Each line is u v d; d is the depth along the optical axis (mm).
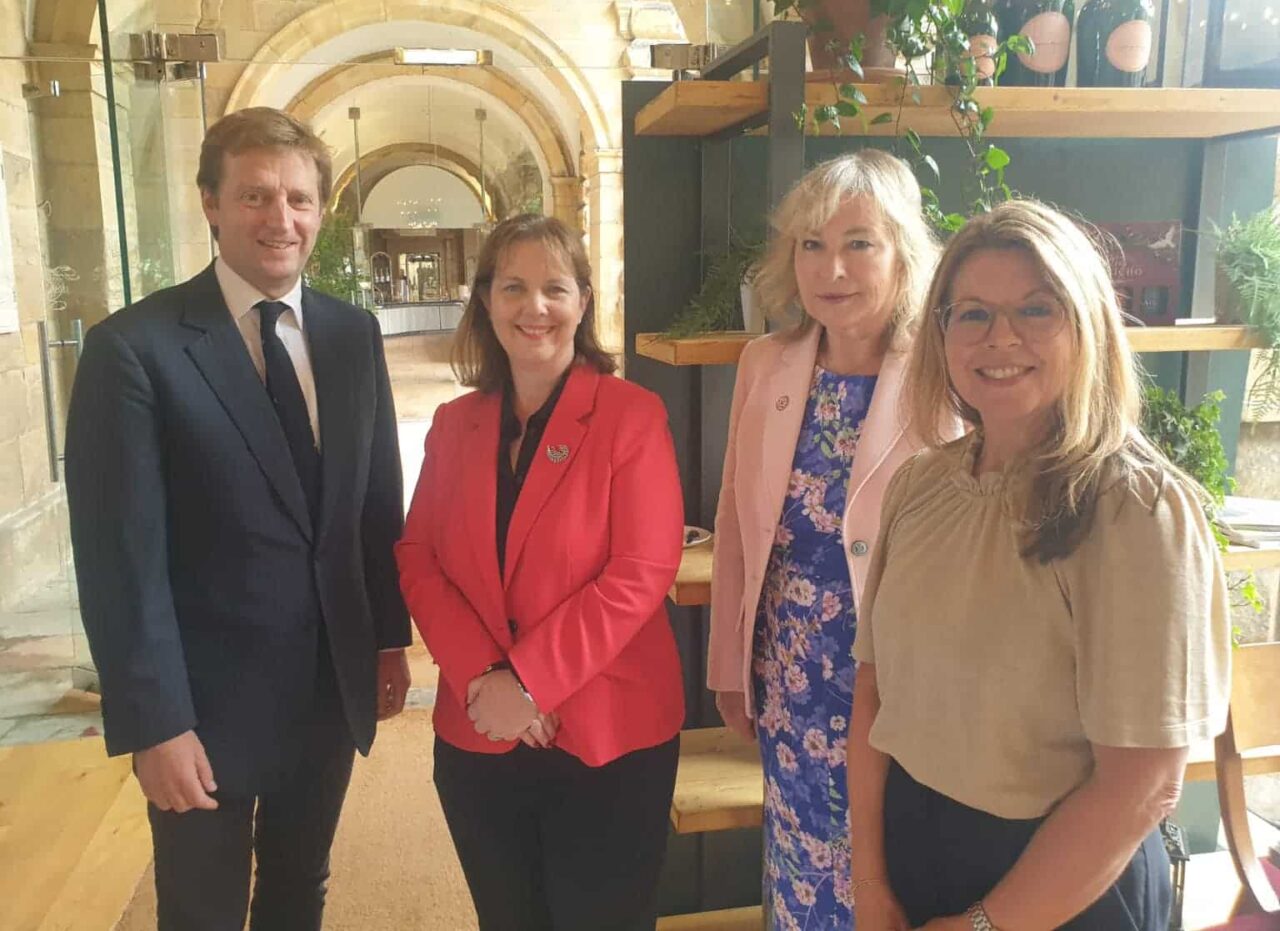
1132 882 1041
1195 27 2174
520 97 7410
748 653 1623
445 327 13641
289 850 1762
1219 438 2080
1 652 3570
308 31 4348
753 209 2229
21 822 2752
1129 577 936
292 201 1547
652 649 1589
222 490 1508
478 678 1489
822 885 1557
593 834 1553
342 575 1647
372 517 1794
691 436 2336
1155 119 1982
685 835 2230
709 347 1795
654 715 1562
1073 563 979
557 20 5820
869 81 1819
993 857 1039
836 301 1459
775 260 1607
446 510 1619
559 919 1584
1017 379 1003
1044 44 1950
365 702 1691
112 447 1435
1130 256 2016
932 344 1146
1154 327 1958
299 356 1656
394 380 8734
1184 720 915
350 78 6094
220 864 1598
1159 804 946
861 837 1221
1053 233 1010
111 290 3793
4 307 3730
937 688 1078
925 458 1211
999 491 1064
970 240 1061
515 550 1524
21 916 2338
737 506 1639
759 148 2211
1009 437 1074
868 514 1456
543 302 1510
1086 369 973
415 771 3006
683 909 2256
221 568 1533
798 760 1554
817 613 1511
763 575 1583
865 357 1531
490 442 1603
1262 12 1994
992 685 1023
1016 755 1021
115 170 2230
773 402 1583
